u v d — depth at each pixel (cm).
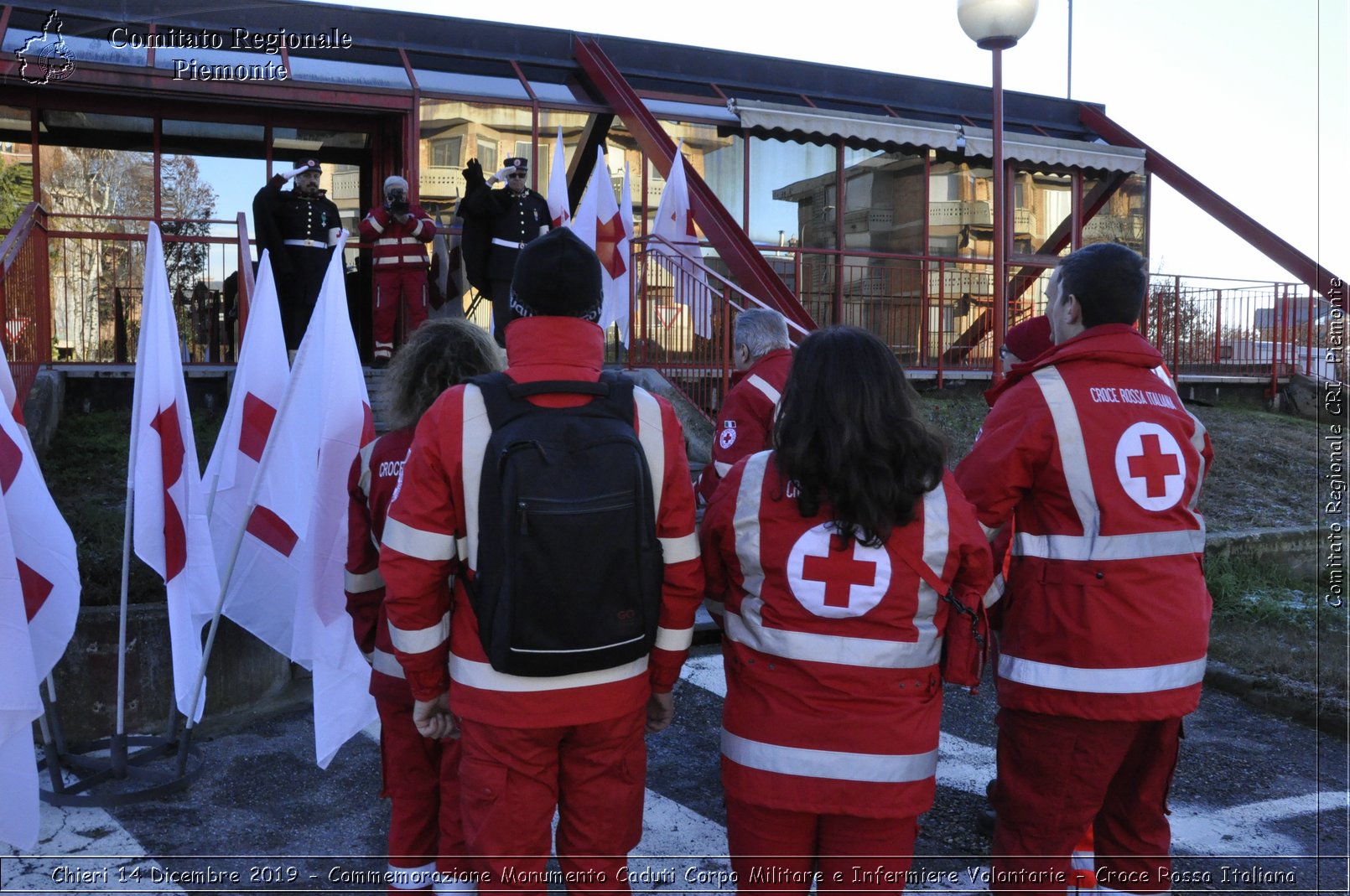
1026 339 350
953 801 379
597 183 823
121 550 485
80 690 421
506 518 209
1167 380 282
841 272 1198
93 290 930
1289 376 1224
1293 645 555
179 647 389
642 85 1159
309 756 411
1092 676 249
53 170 925
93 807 363
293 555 381
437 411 224
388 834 341
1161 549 252
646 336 874
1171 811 376
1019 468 254
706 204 895
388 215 854
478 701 223
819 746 222
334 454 334
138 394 375
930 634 230
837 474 217
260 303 400
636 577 219
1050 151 1262
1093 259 267
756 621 229
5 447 333
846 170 1210
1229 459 938
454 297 996
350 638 342
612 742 230
